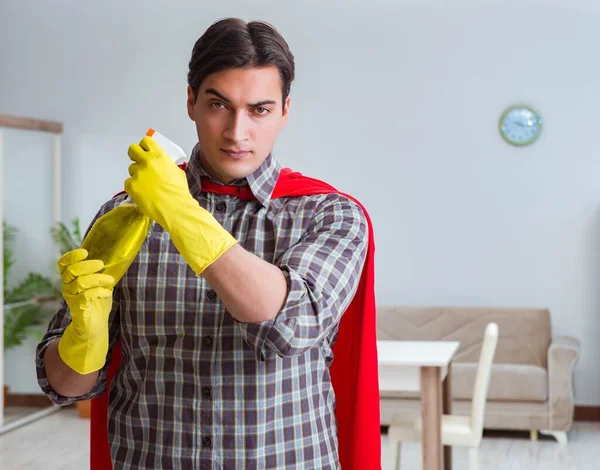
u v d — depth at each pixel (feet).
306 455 4.33
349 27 20.27
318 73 20.44
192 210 3.52
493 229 19.84
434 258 20.08
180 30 20.99
